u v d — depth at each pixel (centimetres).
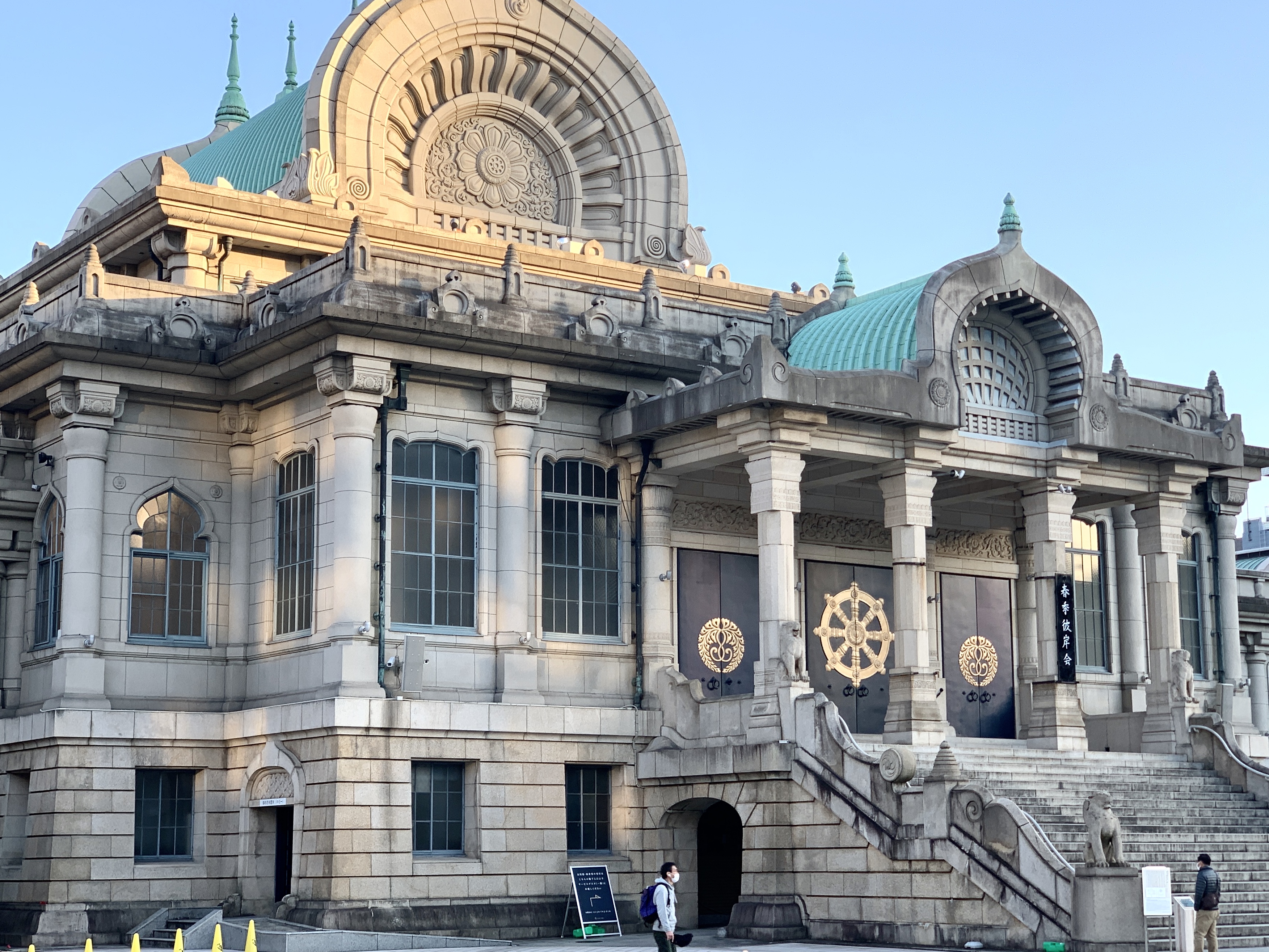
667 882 2823
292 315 3881
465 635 3888
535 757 3859
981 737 4597
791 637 3672
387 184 4791
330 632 3709
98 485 3903
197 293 4116
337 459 3741
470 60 4931
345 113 4716
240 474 4100
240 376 4034
